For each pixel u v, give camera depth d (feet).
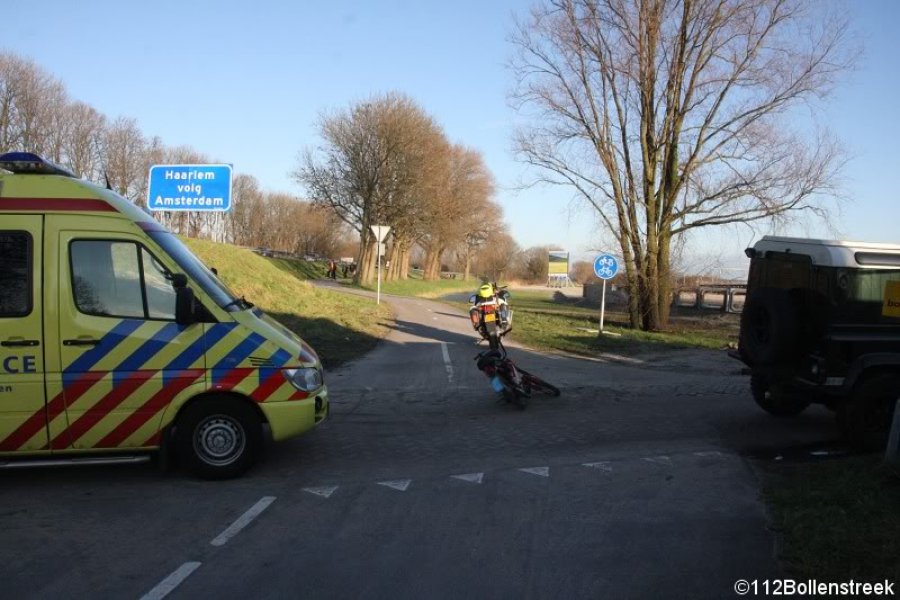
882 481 18.19
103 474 19.89
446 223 186.80
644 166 76.64
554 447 23.66
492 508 17.43
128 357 18.54
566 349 53.42
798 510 16.69
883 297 23.86
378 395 32.99
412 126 151.94
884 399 23.22
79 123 132.26
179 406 18.86
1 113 119.14
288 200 290.35
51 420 18.19
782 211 71.26
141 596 12.58
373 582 13.19
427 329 65.05
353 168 151.74
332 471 20.47
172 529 15.81
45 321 18.11
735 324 88.17
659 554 14.62
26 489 18.61
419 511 17.13
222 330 19.22
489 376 30.42
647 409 30.42
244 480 19.44
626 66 73.56
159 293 19.04
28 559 14.19
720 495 18.61
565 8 73.82
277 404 19.40
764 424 27.53
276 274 82.02
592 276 285.84
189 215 150.41
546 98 76.43
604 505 17.75
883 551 14.16
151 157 148.87
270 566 13.87
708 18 70.38
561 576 13.53
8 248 18.13
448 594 12.73
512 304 142.51
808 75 68.80
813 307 24.18
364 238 161.17
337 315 67.31
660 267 77.92
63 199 18.70
